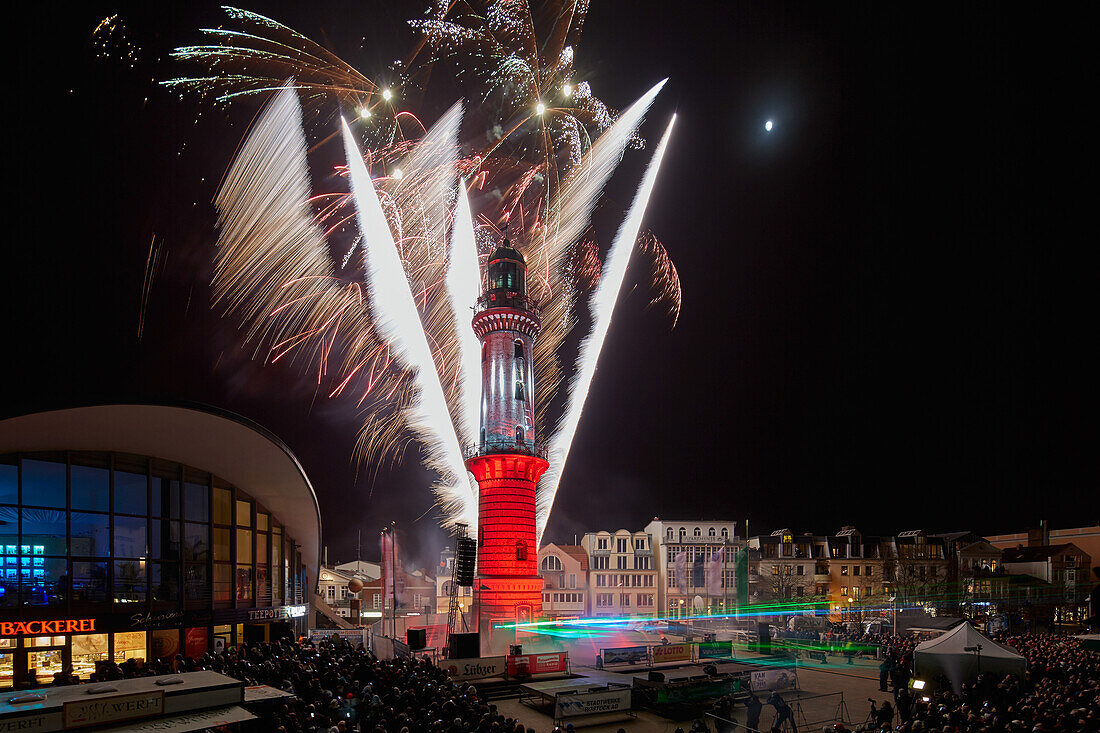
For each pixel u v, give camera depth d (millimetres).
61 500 29406
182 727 15141
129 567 31672
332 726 16031
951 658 29000
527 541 48625
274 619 41062
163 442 32938
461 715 19078
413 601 99500
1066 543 94125
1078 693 23359
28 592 27828
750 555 94562
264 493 40656
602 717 27922
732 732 25859
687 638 57031
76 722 14492
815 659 50062
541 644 46656
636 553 94375
